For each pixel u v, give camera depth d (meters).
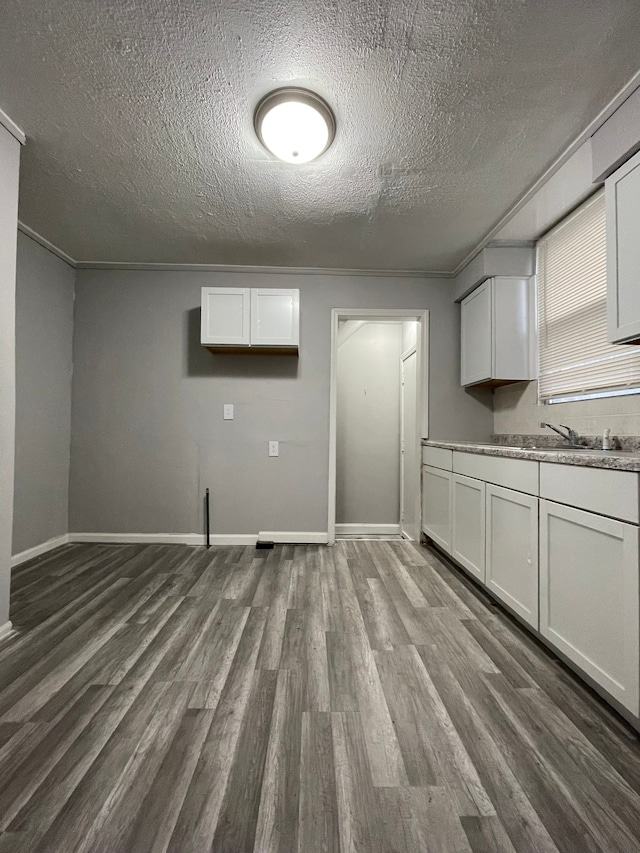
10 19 1.39
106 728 1.31
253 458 3.51
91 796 1.06
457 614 2.17
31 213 2.64
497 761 1.19
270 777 1.12
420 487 3.57
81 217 2.68
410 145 1.96
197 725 1.32
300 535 3.49
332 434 3.52
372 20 1.38
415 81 1.61
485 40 1.45
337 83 1.63
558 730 1.32
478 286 3.19
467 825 0.99
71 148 2.02
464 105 1.72
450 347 3.58
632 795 1.08
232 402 3.51
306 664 1.68
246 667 1.66
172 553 3.21
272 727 1.32
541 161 2.08
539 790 1.09
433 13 1.36
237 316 3.15
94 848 0.93
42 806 1.03
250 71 1.58
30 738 1.26
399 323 4.45
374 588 2.52
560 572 1.66
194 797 1.06
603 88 1.64
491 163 2.10
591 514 1.47
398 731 1.31
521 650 1.81
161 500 3.49
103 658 1.71
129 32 1.43
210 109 1.76
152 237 2.95
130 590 2.46
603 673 1.41
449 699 1.47
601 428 2.30
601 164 1.80
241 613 2.15
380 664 1.69
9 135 1.86
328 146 1.95
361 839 0.96
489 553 2.28
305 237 2.93
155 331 3.50
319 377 3.53
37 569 2.82
